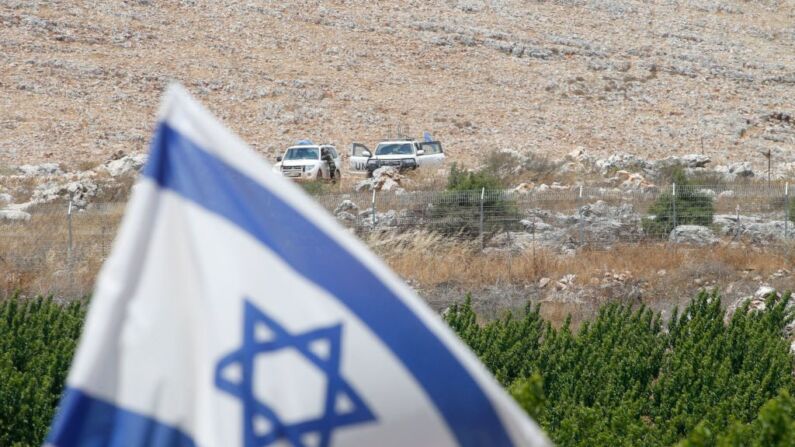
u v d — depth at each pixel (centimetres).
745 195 10906
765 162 18425
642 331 6066
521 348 5672
